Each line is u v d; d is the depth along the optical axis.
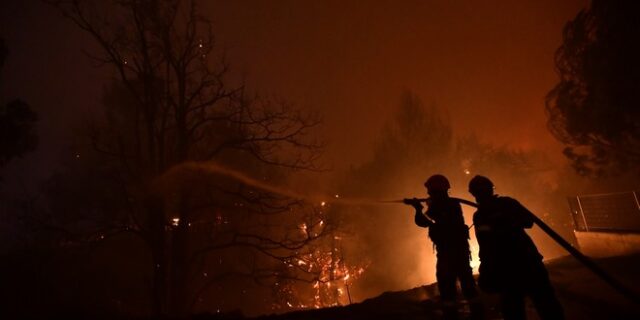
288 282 21.23
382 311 6.53
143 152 20.44
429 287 8.32
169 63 18.20
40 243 17.08
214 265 21.84
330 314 7.02
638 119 15.73
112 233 16.64
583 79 17.56
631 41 14.98
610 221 13.08
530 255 3.86
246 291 22.64
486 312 5.39
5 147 11.44
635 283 6.21
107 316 15.54
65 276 18.97
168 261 18.14
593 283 6.57
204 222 20.59
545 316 3.76
